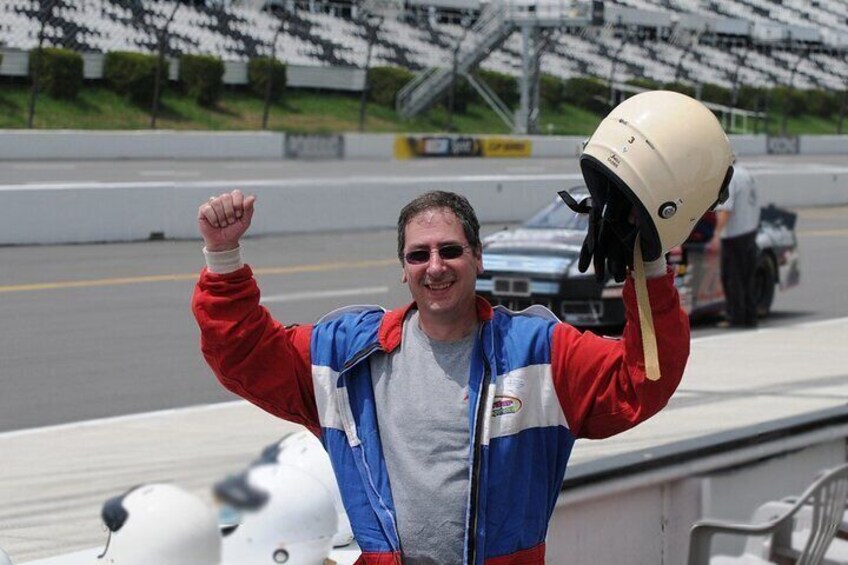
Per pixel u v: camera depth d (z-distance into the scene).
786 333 12.55
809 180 31.84
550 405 3.03
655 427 7.56
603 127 2.84
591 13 50.38
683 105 2.82
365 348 3.08
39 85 43.34
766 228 14.15
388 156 37.94
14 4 46.47
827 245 22.67
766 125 60.31
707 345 11.61
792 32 69.44
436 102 52.44
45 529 5.72
